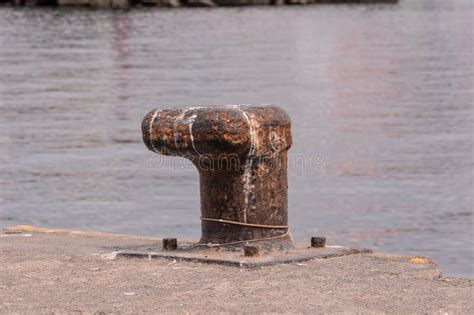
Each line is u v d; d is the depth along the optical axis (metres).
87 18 133.50
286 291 9.81
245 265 10.99
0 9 146.38
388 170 32.62
